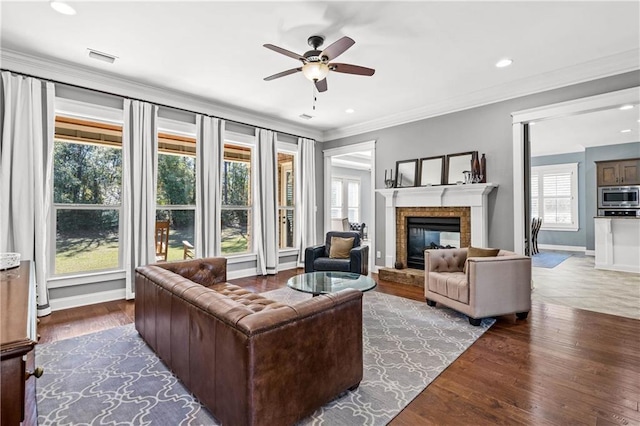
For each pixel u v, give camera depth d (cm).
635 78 324
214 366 165
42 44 302
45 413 176
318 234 649
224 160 518
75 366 230
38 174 330
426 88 414
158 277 238
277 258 562
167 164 450
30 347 74
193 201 474
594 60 336
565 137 689
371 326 307
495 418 172
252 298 258
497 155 421
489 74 372
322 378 174
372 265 569
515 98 405
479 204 424
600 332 291
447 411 178
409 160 514
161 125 429
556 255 770
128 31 280
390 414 176
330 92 428
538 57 330
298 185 608
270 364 149
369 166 1047
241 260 528
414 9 249
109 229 403
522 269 322
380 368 227
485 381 209
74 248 378
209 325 168
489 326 307
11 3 238
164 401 188
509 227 412
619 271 573
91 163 391
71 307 363
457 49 313
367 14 256
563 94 368
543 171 890
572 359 238
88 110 370
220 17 260
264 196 541
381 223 560
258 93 432
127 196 395
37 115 330
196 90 421
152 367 228
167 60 336
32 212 327
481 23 268
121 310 355
